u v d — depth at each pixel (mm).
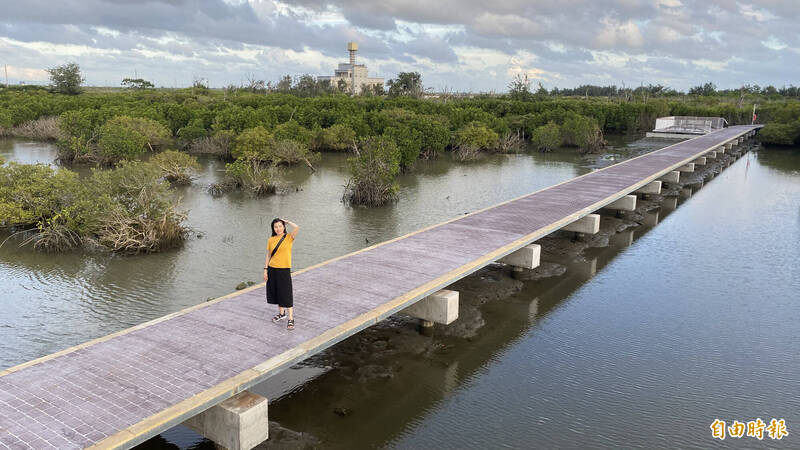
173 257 16031
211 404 6961
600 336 11891
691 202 25922
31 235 17844
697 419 8859
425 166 36281
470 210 22781
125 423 6375
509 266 15758
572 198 20000
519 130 50719
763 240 19453
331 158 38812
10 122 48844
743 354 11133
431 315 11414
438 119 47000
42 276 14359
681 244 18875
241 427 7195
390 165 24328
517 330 12102
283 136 35719
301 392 9469
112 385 7215
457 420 8797
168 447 7957
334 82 131375
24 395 6961
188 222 19969
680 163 29469
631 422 8766
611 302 13773
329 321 9234
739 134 48500
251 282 14047
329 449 7984
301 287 10836
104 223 16469
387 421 8727
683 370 10461
